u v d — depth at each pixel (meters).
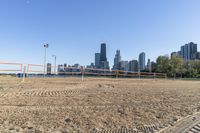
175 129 6.55
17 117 7.29
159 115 8.29
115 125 6.81
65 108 8.83
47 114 7.80
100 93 13.29
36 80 21.72
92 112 8.34
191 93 15.58
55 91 13.29
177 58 89.56
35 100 10.23
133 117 7.86
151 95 13.43
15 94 11.58
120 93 13.67
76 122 6.96
